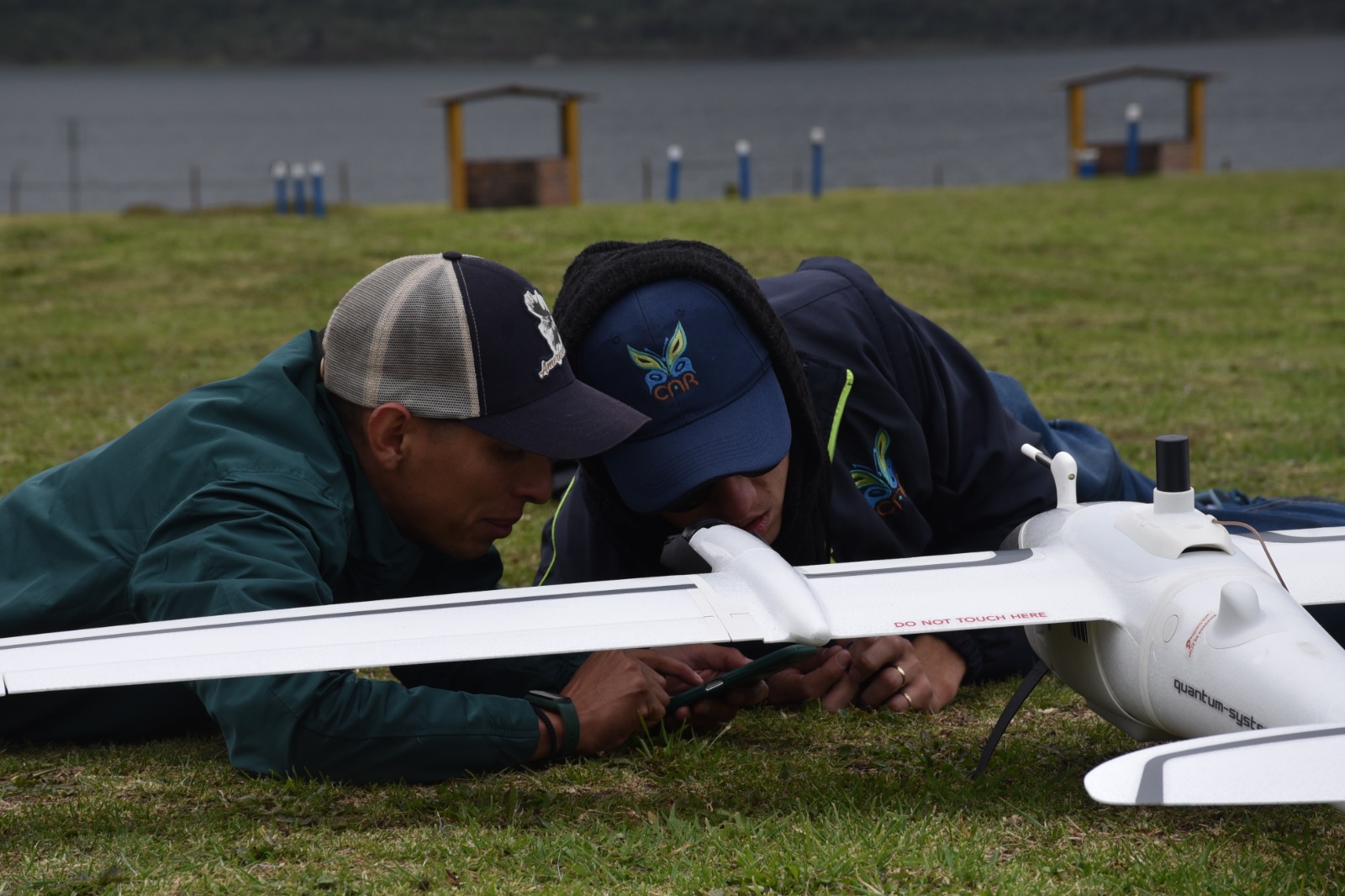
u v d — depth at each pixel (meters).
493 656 4.34
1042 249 33.50
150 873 4.61
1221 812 5.00
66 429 15.62
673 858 4.68
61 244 33.22
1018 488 7.18
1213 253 32.78
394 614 4.63
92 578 5.64
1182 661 4.42
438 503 5.72
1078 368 19.64
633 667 5.77
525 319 5.58
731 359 5.79
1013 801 5.16
